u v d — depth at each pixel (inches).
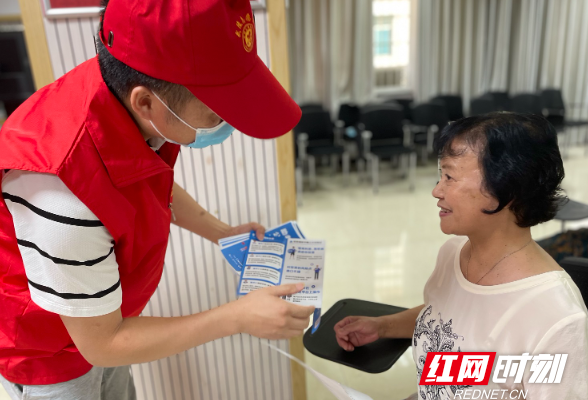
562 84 250.4
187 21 24.6
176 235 60.5
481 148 28.9
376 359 43.4
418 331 38.3
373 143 197.8
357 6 219.8
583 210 90.7
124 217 30.4
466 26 232.5
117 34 26.1
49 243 27.1
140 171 30.1
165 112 28.0
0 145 29.0
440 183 31.9
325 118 199.6
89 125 27.9
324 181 213.2
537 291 29.4
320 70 228.4
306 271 39.3
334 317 50.0
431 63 235.3
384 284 113.8
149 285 39.4
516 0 234.8
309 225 157.8
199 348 66.1
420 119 207.8
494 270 31.9
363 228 152.8
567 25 241.3
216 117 29.5
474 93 245.0
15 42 169.6
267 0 52.1
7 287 31.8
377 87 247.1
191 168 58.1
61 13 50.8
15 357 34.7
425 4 224.8
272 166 59.4
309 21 220.2
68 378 37.3
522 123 28.3
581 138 254.4
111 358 30.5
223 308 32.5
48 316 32.5
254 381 68.6
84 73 31.3
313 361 84.9
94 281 28.8
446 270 37.2
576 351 27.3
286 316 31.4
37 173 27.0
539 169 27.9
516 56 243.1
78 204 27.3
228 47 25.9
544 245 75.0
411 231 148.4
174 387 67.9
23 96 176.2
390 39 240.8
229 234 49.2
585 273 45.5
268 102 28.6
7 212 29.9
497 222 30.7
